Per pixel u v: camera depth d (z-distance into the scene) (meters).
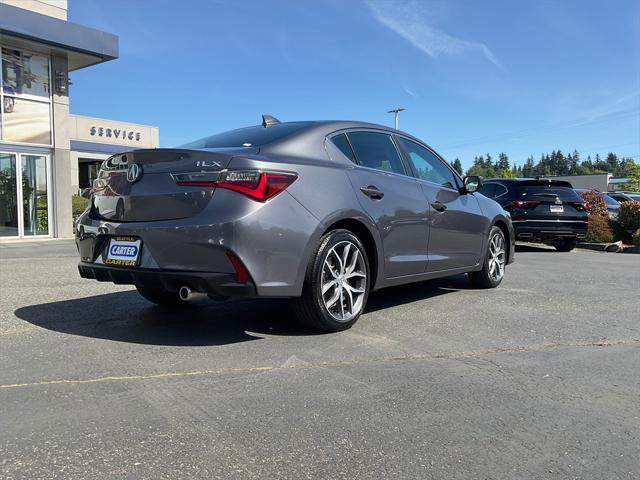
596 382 3.27
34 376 3.21
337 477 2.20
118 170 4.03
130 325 4.39
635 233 13.04
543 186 11.75
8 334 4.09
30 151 14.42
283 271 3.69
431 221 5.10
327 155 4.28
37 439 2.45
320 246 3.95
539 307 5.32
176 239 3.59
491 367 3.52
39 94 14.53
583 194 14.99
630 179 52.97
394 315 4.90
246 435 2.53
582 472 2.26
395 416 2.76
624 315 5.02
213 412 2.76
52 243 12.84
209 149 3.84
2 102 13.72
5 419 2.64
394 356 3.70
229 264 3.51
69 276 6.89
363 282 4.34
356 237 4.26
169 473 2.20
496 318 4.84
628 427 2.68
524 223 11.51
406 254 4.80
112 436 2.49
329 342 3.98
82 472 2.19
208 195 3.59
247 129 4.66
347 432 2.58
